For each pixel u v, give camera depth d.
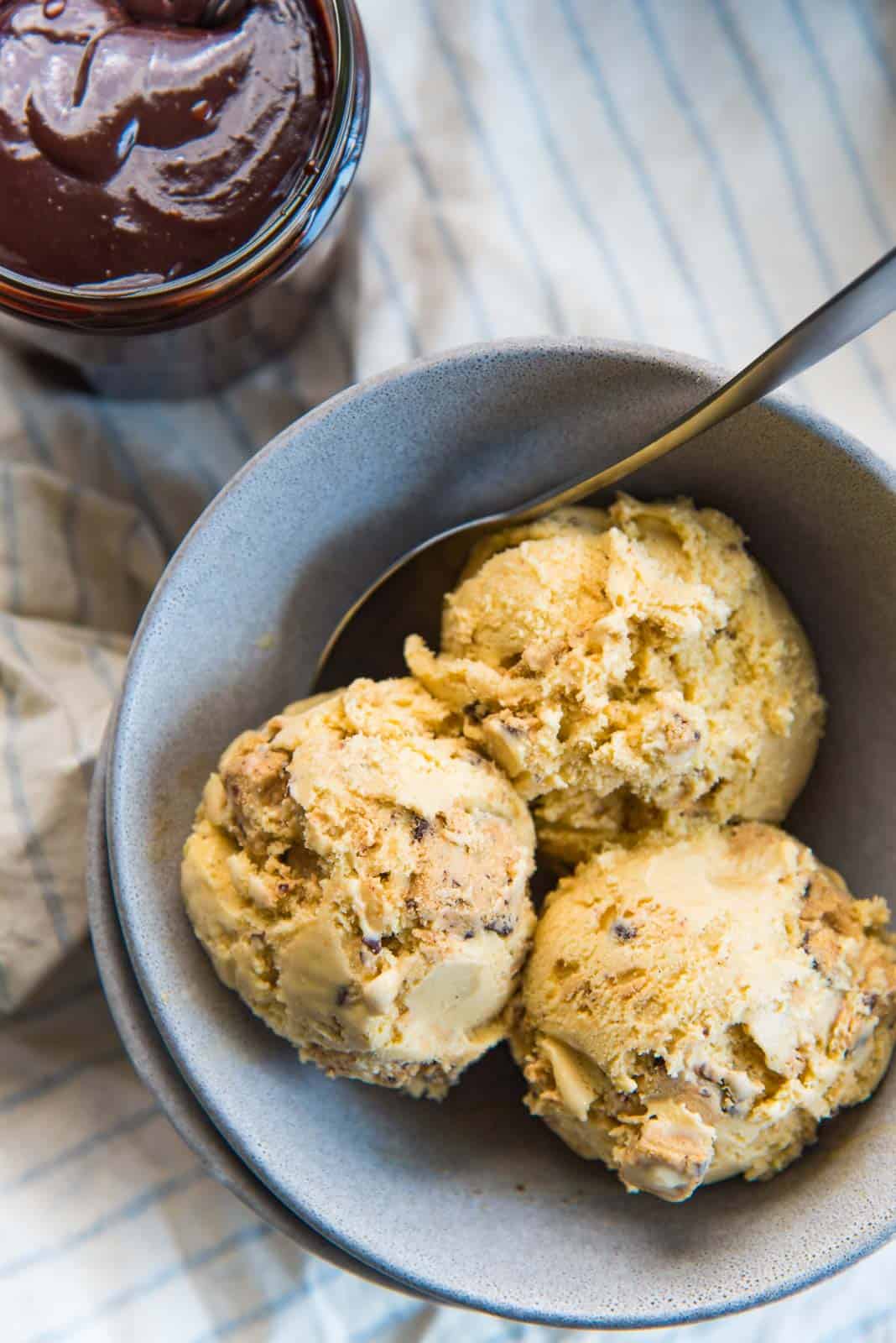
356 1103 0.40
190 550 0.38
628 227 0.45
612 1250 0.39
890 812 0.40
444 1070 0.39
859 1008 0.38
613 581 0.38
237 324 0.41
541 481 0.40
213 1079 0.38
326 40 0.39
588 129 0.45
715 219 0.45
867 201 0.45
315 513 0.39
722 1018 0.37
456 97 0.45
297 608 0.40
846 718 0.41
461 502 0.40
